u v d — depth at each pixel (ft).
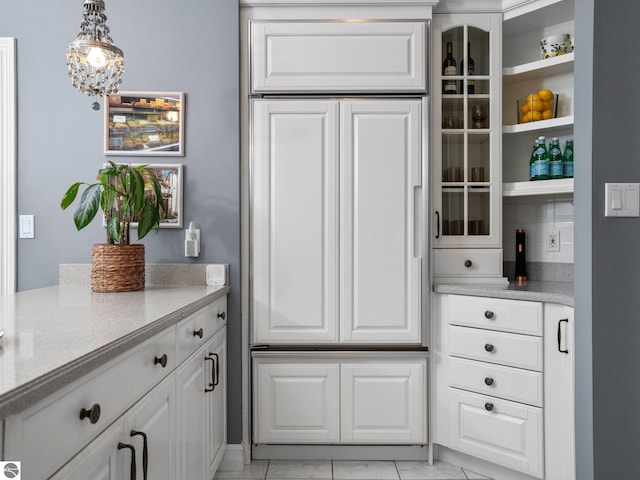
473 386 6.51
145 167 6.31
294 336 6.86
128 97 6.82
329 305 6.86
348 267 6.84
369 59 6.84
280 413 6.87
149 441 3.69
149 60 6.88
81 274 6.69
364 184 6.85
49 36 6.77
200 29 6.90
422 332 6.84
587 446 4.70
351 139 6.86
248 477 6.51
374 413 6.87
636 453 4.62
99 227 6.81
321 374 6.86
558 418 5.73
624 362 4.62
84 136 6.80
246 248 6.95
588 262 4.64
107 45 4.62
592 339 4.60
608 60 4.59
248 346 6.91
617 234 4.63
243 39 6.99
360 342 6.88
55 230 6.79
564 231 7.59
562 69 7.28
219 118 6.90
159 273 6.76
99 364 2.76
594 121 4.58
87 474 2.71
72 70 4.70
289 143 6.85
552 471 5.79
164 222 6.81
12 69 6.74
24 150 6.77
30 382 2.14
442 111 7.24
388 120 6.86
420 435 6.87
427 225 6.85
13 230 6.75
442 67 7.23
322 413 6.86
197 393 5.16
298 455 7.05
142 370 3.55
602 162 4.59
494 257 7.19
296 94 6.91
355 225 6.86
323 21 6.87
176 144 6.86
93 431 2.79
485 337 6.38
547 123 7.03
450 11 7.13
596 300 4.61
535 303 5.90
